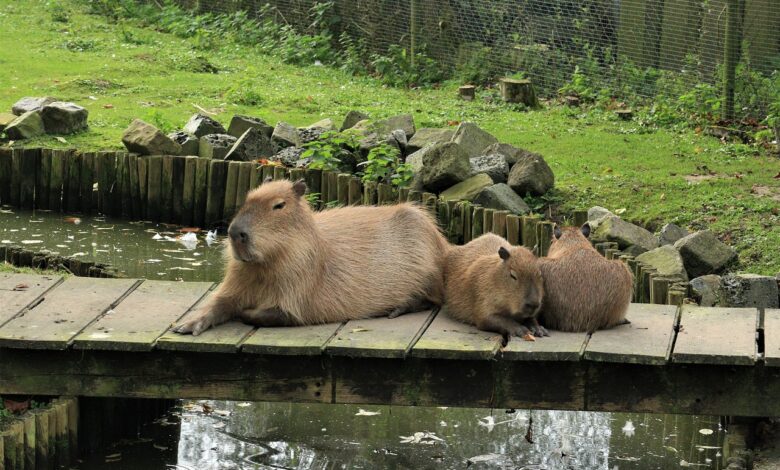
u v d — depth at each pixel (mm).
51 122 13492
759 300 8609
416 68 17781
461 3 17516
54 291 7344
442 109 15633
